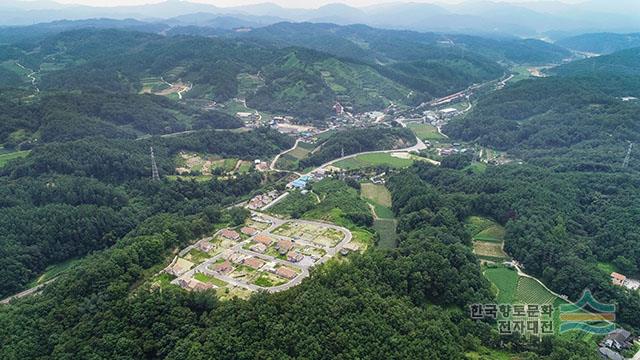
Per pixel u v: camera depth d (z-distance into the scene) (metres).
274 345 136.50
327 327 141.00
